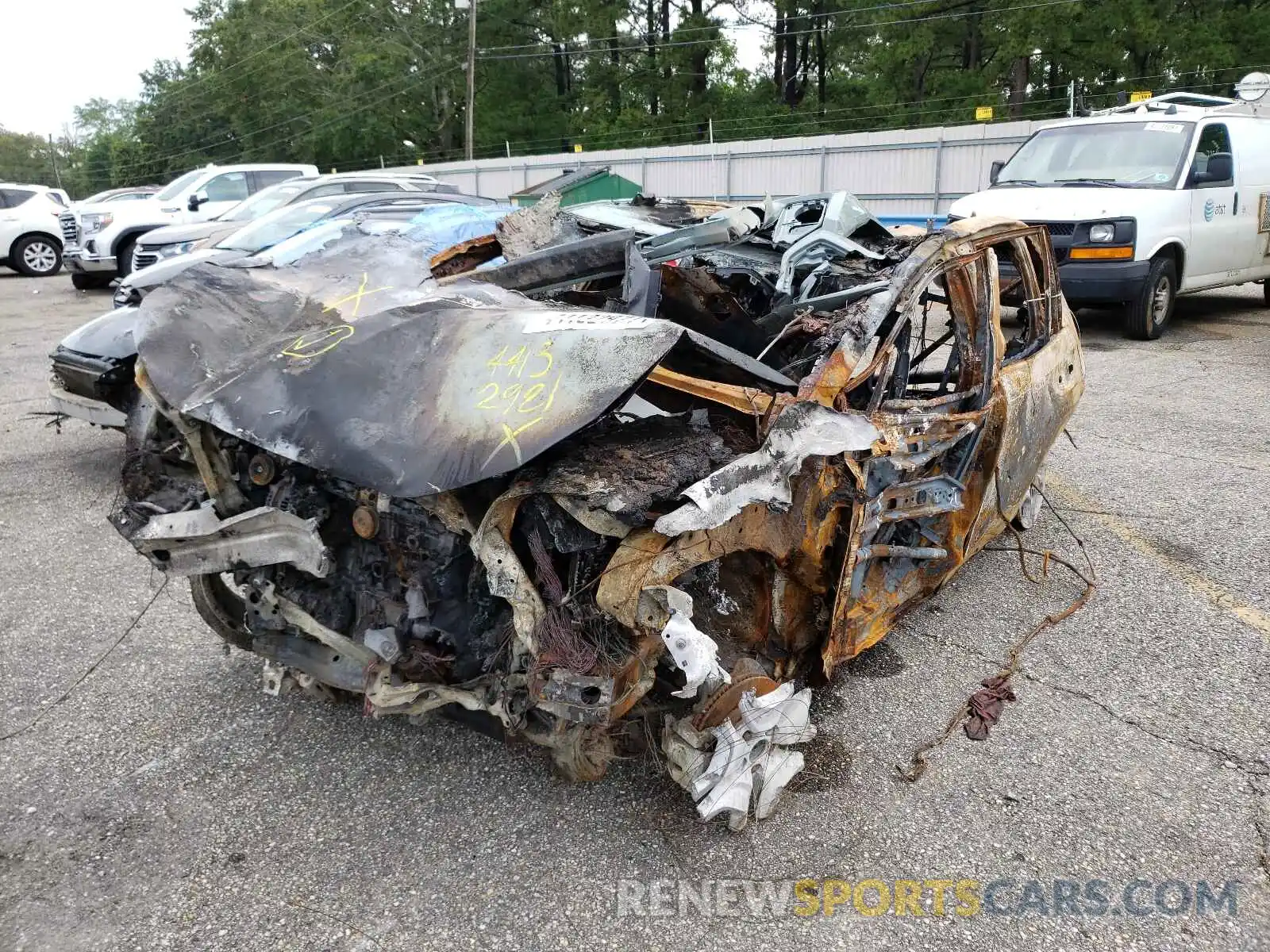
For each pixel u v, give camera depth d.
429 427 2.38
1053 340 4.34
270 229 9.02
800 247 4.32
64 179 84.75
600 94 45.78
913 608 3.65
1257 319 11.33
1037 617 4.10
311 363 2.67
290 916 2.42
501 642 2.57
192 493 2.98
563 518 2.39
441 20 48.75
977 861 2.62
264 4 52.59
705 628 2.83
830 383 2.77
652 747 2.78
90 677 3.65
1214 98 11.57
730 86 44.44
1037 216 9.39
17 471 6.31
